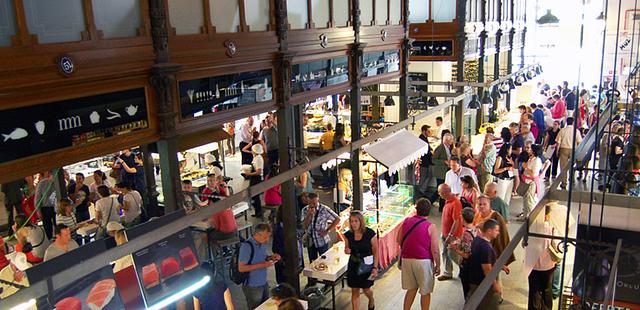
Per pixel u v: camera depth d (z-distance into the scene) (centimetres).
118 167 1111
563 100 1559
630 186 563
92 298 377
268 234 680
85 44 489
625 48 1268
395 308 774
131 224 805
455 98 1035
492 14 1598
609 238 434
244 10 682
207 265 570
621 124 732
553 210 561
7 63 430
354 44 947
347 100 1850
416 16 1387
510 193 1086
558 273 702
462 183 850
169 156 585
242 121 1727
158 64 553
